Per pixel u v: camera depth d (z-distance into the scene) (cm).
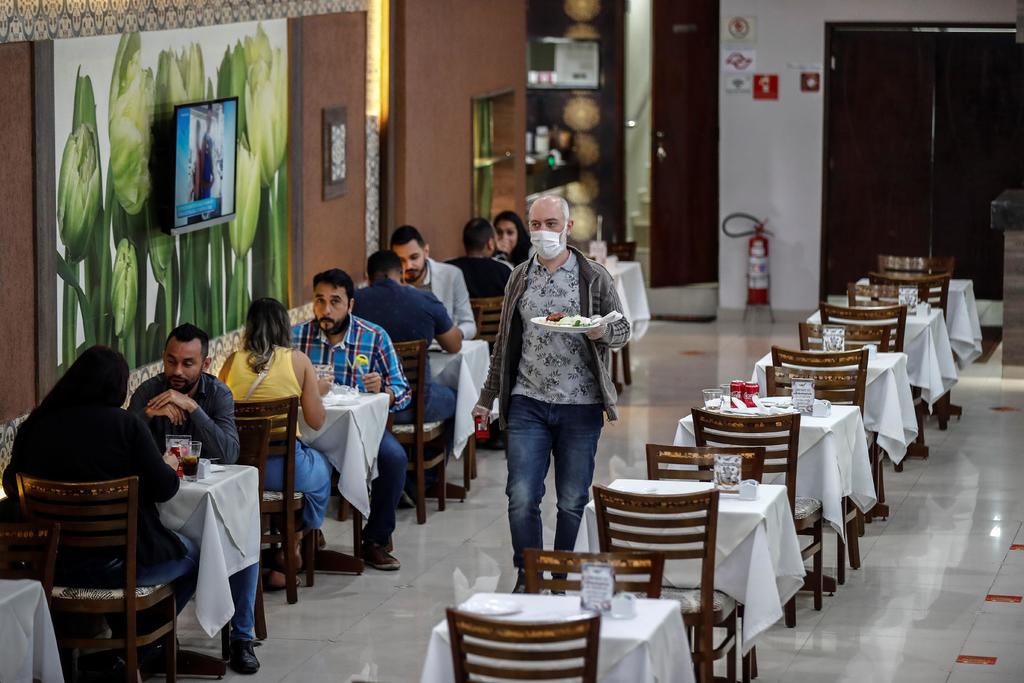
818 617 916
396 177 1491
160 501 779
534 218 845
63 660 776
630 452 1345
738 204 2038
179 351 848
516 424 864
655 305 2102
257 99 1202
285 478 930
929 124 1981
